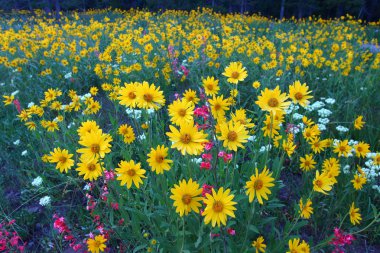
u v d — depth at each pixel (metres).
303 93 2.00
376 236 2.71
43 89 5.28
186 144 1.67
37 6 23.78
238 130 1.70
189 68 5.61
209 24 11.80
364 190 2.81
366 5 23.66
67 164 2.19
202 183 2.06
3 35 7.96
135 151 3.51
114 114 4.69
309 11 23.94
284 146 2.48
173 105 1.99
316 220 2.80
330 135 3.84
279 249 2.09
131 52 5.77
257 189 1.59
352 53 6.41
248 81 5.18
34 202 3.24
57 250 2.67
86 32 7.94
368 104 4.51
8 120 4.32
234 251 1.95
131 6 24.20
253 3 23.34
